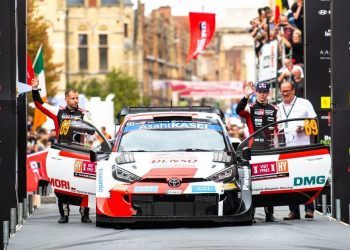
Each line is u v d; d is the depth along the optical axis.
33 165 48.34
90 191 31.97
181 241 25.14
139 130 31.59
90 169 31.92
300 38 53.16
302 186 31.52
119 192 29.28
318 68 37.50
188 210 28.97
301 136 33.69
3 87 28.53
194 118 32.06
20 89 31.56
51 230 29.36
